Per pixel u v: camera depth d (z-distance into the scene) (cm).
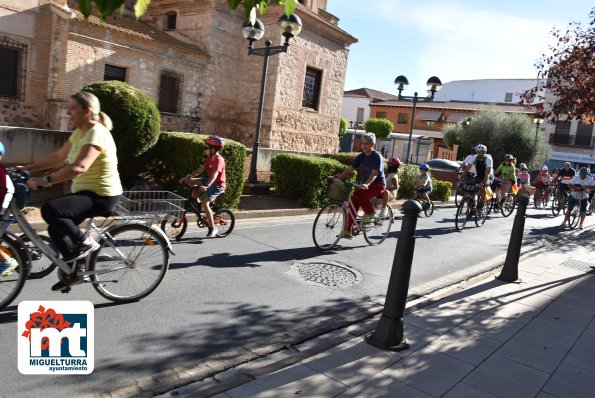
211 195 738
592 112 857
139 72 1541
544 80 1092
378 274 659
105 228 446
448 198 1753
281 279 591
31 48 1391
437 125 4847
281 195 1220
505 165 1429
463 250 891
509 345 434
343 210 759
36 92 1422
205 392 317
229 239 764
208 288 529
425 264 755
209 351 391
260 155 1409
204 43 1748
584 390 362
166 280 536
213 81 1778
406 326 461
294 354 401
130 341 390
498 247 952
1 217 389
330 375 353
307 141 2012
